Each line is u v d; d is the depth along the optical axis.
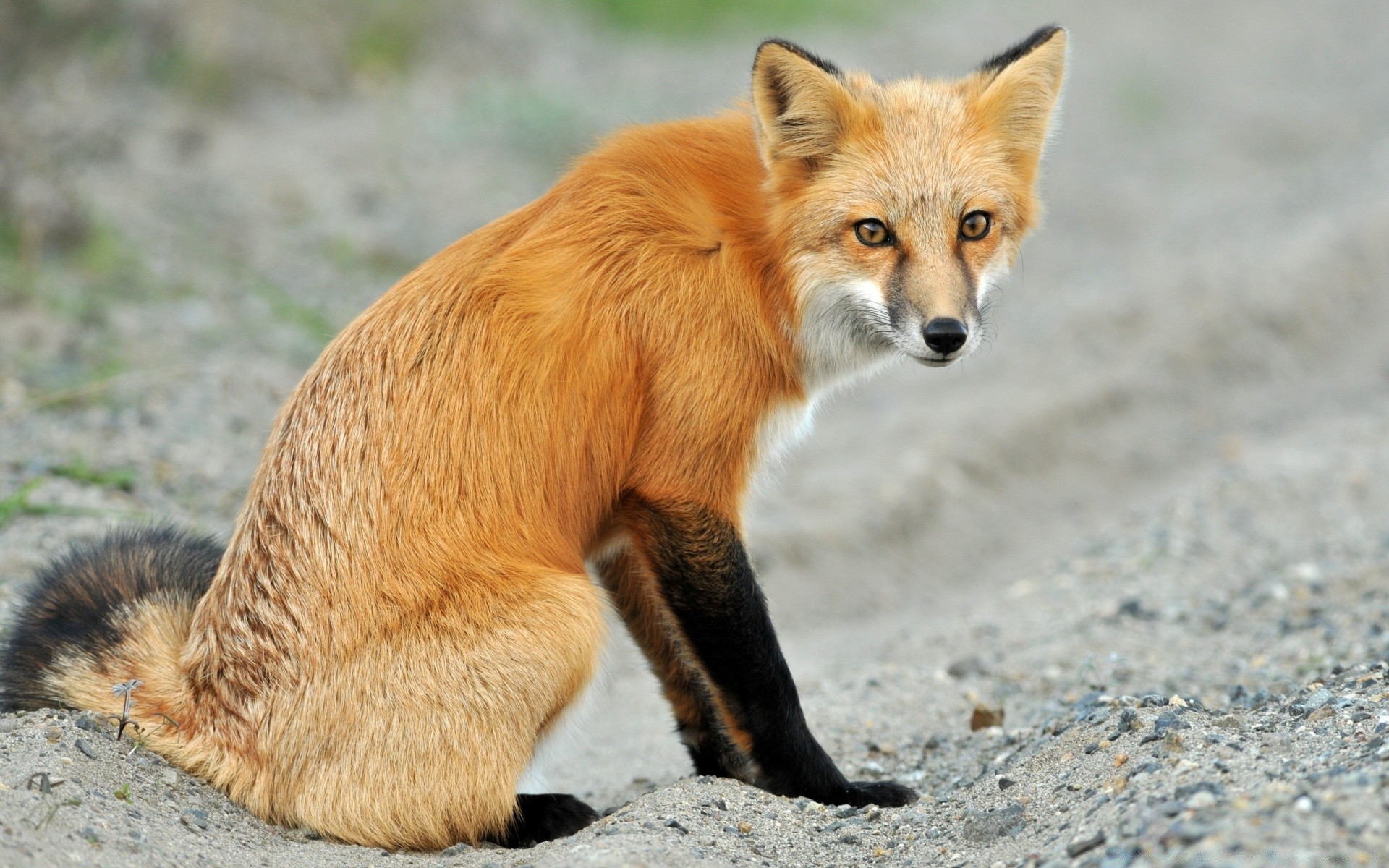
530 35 39.09
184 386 16.52
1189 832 6.43
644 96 35.91
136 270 19.92
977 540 19.25
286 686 8.33
